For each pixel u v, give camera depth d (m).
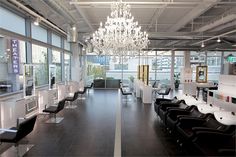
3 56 5.52
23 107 5.23
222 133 3.55
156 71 15.77
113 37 6.49
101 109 8.03
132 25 6.02
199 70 12.45
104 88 15.16
